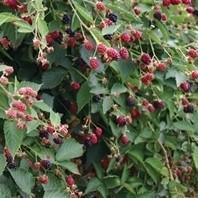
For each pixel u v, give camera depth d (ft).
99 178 5.10
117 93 4.85
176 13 5.59
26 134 4.07
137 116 5.13
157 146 5.39
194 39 5.76
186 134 5.69
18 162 4.18
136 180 5.32
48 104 4.62
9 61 4.79
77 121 4.94
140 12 5.15
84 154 5.12
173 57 5.17
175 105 5.34
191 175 5.90
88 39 4.64
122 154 5.13
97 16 4.76
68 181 4.44
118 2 5.10
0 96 3.81
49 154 4.33
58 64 4.76
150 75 4.90
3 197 4.09
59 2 4.75
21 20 4.17
